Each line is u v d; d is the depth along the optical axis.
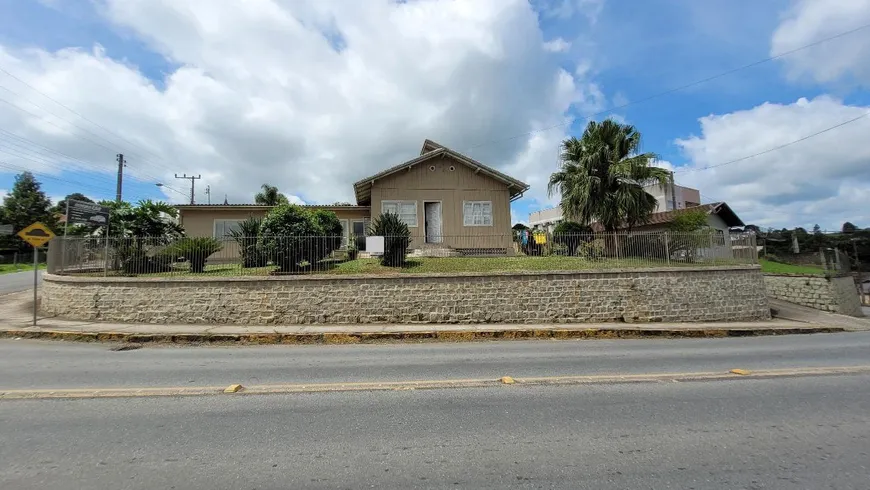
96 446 3.82
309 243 13.71
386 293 12.70
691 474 3.33
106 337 10.20
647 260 15.05
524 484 3.16
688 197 37.44
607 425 4.38
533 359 7.96
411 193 21.36
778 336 11.92
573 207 20.89
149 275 12.98
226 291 12.30
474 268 14.42
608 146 20.55
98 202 17.33
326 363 7.54
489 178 21.94
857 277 25.92
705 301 14.26
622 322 13.48
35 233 11.05
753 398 5.30
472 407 4.95
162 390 5.61
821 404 5.07
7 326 10.89
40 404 5.00
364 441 3.95
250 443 3.89
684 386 5.86
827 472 3.37
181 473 3.32
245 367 7.16
